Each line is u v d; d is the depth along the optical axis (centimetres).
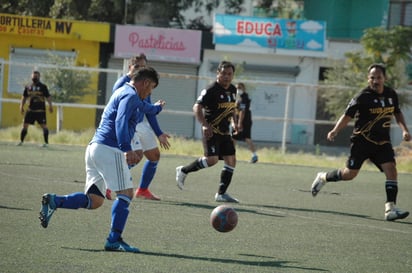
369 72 2184
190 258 1389
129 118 1416
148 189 2414
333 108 6500
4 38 6894
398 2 7744
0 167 2894
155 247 1488
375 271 1388
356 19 7981
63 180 2589
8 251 1343
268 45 7162
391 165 2195
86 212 1898
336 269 1377
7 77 6831
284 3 8262
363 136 2220
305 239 1727
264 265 1366
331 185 3192
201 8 7856
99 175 1471
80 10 7681
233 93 2352
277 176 3406
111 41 6975
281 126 7331
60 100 6053
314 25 7206
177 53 7050
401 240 1808
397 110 2214
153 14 7656
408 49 6669
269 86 7288
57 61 6075
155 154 2259
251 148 4128
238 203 2339
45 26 6862
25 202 2002
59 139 4519
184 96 7188
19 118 6669
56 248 1403
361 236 1834
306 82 7319
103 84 6869
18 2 7775
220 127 2339
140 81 1449
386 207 2194
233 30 7119
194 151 4291
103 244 1483
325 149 6438
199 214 2014
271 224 1930
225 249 1518
